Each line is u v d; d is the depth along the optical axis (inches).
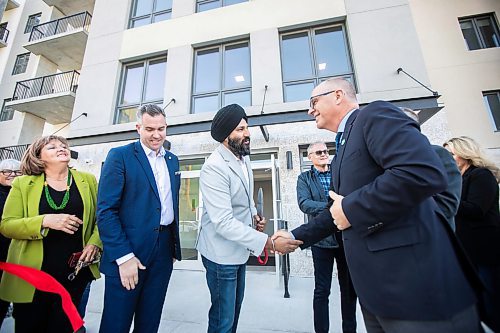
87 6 405.7
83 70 265.4
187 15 252.7
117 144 232.4
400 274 29.2
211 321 57.6
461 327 27.3
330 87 45.4
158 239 60.2
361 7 211.3
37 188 59.0
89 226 63.2
